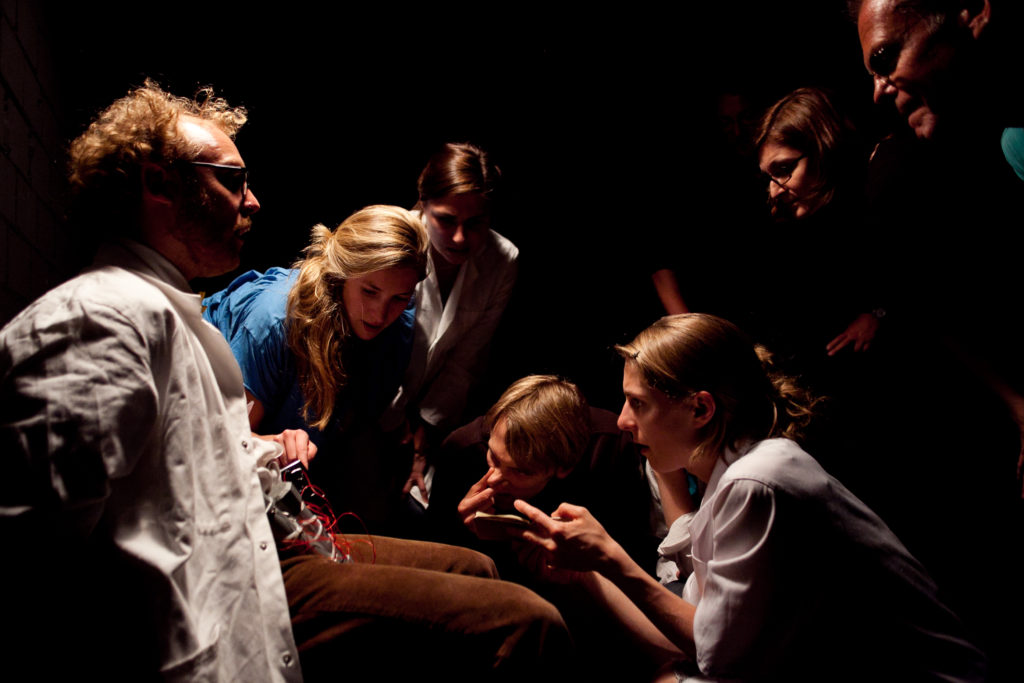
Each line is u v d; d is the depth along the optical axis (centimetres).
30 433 103
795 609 144
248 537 126
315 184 308
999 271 201
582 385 304
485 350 259
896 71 127
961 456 225
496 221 308
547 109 303
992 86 123
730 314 248
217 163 132
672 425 156
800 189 213
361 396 223
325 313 196
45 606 107
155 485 116
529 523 156
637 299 293
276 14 295
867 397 222
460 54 306
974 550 226
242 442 138
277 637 124
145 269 128
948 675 144
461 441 213
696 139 266
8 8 206
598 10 293
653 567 214
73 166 132
